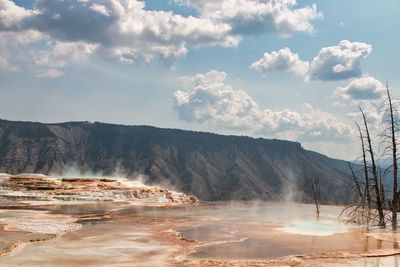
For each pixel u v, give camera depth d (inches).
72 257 756.0
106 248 849.5
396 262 740.7
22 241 891.4
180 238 994.7
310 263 730.8
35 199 2306.8
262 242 944.3
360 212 1369.3
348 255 788.6
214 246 888.3
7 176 2913.4
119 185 2829.7
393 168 1245.1
